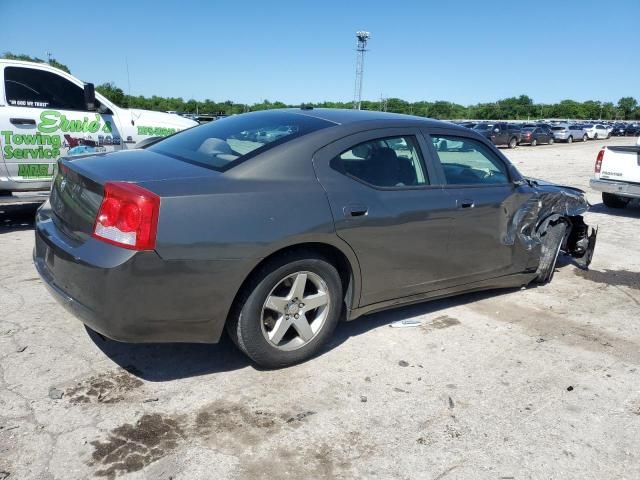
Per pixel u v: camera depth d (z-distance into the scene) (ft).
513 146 123.13
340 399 10.18
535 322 14.49
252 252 9.70
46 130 22.50
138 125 25.80
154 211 8.91
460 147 14.01
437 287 13.52
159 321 9.30
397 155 12.46
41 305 13.71
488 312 15.03
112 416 9.26
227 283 9.61
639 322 14.90
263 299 10.28
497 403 10.36
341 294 11.51
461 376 11.32
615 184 31.42
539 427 9.65
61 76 23.29
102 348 11.60
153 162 10.96
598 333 13.99
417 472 8.34
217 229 9.39
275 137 11.30
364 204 11.27
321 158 11.07
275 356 10.81
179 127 27.45
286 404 9.92
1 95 21.42
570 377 11.54
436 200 12.76
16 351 11.27
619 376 11.70
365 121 12.26
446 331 13.55
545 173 58.29
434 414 9.87
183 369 10.95
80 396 9.79
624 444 9.30
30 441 8.48
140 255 8.83
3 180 21.74
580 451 9.04
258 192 9.99
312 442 8.90
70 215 10.16
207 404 9.78
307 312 11.36
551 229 17.07
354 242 11.16
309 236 10.34
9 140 21.49
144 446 8.55
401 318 14.17
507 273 15.43
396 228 11.89
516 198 15.06
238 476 8.03
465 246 13.73
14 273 16.14
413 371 11.41
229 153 10.97
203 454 8.45
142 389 10.15
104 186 9.25
